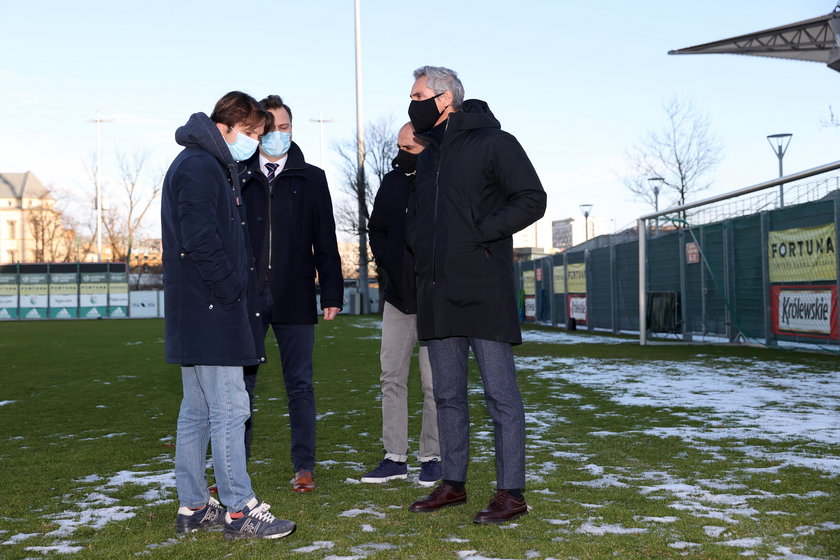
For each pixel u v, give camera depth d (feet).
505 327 10.11
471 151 10.19
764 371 29.89
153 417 21.03
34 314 143.64
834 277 36.29
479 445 15.76
